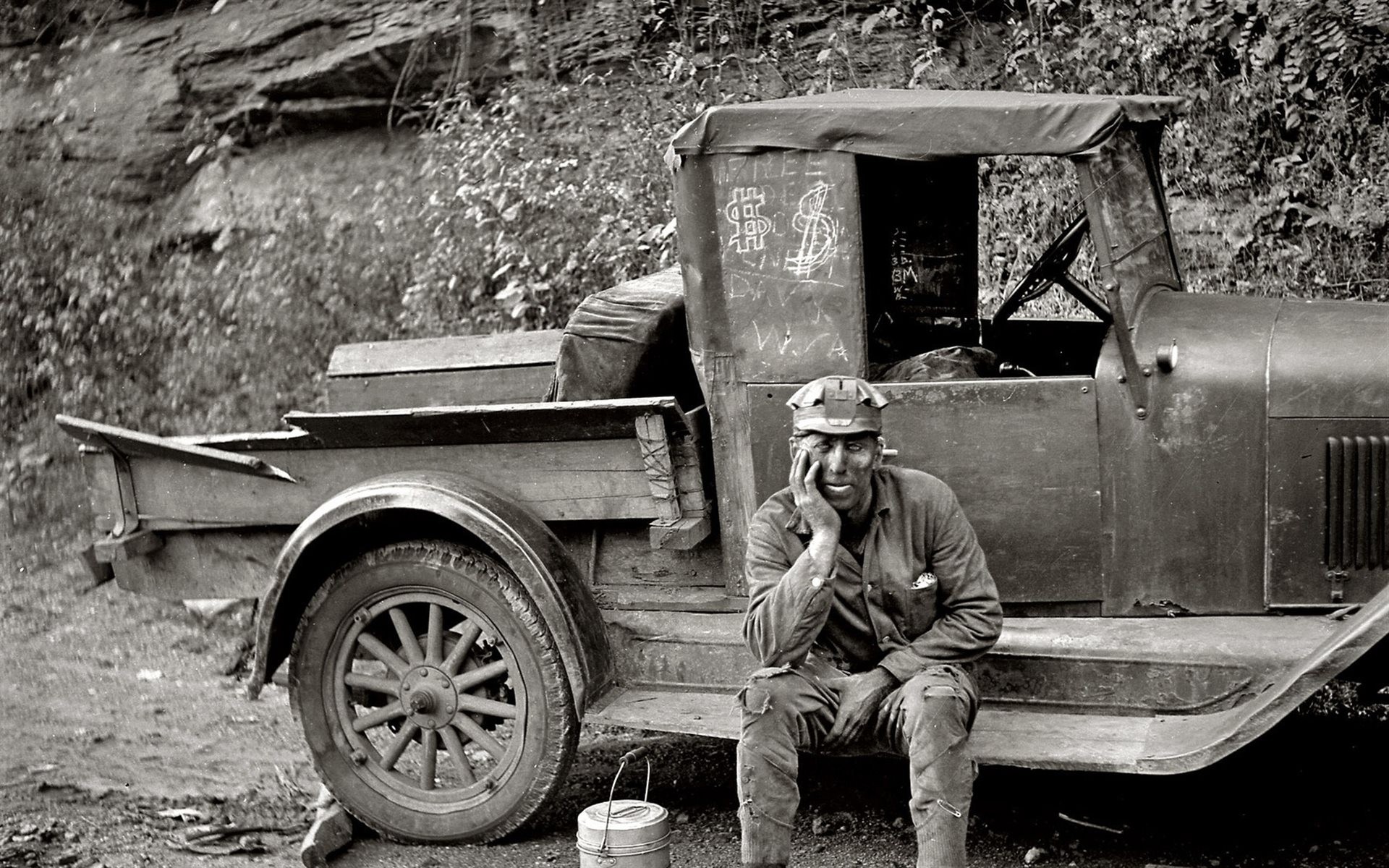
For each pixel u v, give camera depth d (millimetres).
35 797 4590
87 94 11172
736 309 3848
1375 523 3436
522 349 5578
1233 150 6980
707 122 3785
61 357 9508
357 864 4004
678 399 4418
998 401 3623
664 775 4645
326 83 10133
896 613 3365
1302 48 6840
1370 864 3539
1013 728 3479
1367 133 6754
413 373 5680
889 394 3686
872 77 7895
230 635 6469
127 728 5332
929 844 3088
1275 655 3359
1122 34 7336
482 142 8102
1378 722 4609
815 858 3828
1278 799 4039
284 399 8516
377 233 8961
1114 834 3867
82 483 8695
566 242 7629
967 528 3385
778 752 3195
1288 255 6594
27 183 10758
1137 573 3584
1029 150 3566
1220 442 3510
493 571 4000
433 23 9742
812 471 3199
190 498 4504
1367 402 3424
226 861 4051
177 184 10500
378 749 4793
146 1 11695
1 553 8070
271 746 5105
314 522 4066
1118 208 3682
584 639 3908
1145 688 3477
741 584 3949
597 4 9188
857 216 3707
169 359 9148
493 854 4039
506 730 5027
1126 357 3555
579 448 3996
